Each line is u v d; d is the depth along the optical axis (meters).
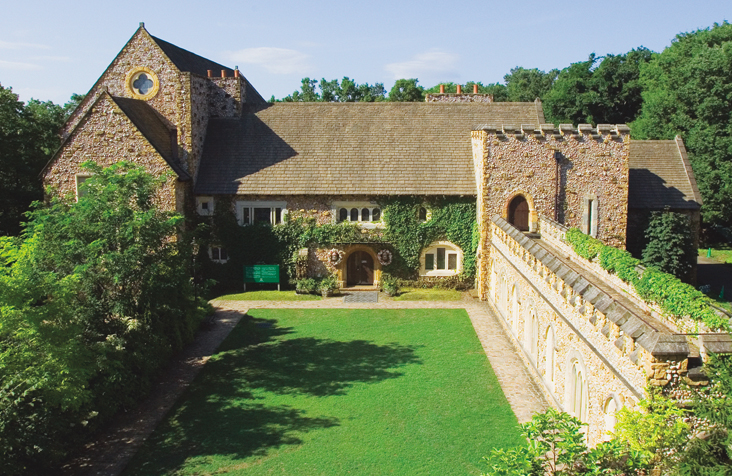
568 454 10.38
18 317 14.52
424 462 15.60
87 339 18.61
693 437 10.30
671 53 60.47
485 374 21.56
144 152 30.61
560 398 17.62
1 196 34.12
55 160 30.69
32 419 14.60
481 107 37.09
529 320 22.02
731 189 46.88
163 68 33.09
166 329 23.31
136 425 18.05
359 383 20.92
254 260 33.91
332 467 15.48
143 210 22.31
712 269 42.72
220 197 33.44
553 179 31.86
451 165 34.06
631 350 12.49
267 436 17.25
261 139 35.41
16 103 35.09
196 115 34.00
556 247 27.78
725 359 10.59
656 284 16.39
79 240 19.77
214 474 15.32
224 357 23.73
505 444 16.39
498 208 31.81
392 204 33.22
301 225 33.59
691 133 50.38
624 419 11.05
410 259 33.75
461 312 29.81
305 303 31.59
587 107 63.47
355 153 34.62
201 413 18.81
